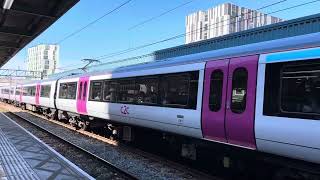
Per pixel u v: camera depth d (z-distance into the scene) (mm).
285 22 14578
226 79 9266
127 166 11391
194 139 10773
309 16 13492
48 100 26797
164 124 11789
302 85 7379
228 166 9977
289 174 8328
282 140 7723
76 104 20016
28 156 11734
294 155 7594
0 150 12828
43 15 15766
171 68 11602
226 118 9117
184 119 10688
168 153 13641
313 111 7141
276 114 7840
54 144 15562
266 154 8484
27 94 37188
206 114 9820
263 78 8219
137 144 15297
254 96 8367
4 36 22641
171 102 11414
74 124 21688
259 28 15953
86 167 11281
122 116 14570
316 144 7066
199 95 10156
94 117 18078
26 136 16672
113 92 15531
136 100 13477
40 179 8891
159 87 12125
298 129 7371
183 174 10258
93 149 14367
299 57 7484
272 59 8070
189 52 21312
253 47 8750
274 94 7926
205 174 10148
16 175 9266
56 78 26016
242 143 8844
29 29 19969
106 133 19469
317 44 7211
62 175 9281
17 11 15375
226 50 9648
